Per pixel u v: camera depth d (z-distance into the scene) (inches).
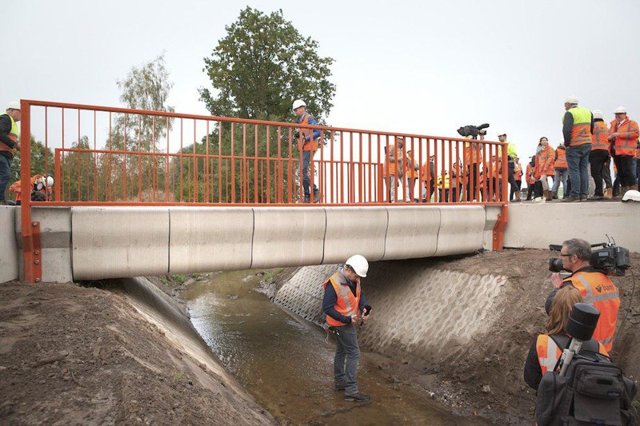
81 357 144.9
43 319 173.9
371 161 308.0
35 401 119.4
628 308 225.8
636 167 395.2
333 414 225.5
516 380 231.3
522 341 244.5
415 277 365.7
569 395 94.1
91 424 111.6
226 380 228.7
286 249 282.2
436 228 338.0
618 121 349.7
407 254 329.1
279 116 983.6
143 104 992.2
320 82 1045.8
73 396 123.0
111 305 205.3
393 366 294.2
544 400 96.7
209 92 1019.3
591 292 133.7
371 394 251.6
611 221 297.1
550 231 336.2
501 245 370.9
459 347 273.6
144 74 1015.0
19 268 230.4
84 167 418.3
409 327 323.9
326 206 291.3
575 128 333.4
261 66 1000.9
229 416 152.8
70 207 231.1
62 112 223.9
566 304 106.6
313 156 297.9
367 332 355.9
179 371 167.5
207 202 255.3
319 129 289.7
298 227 282.7
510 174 502.0
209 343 346.6
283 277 575.2
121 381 131.7
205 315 446.6
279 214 277.0
